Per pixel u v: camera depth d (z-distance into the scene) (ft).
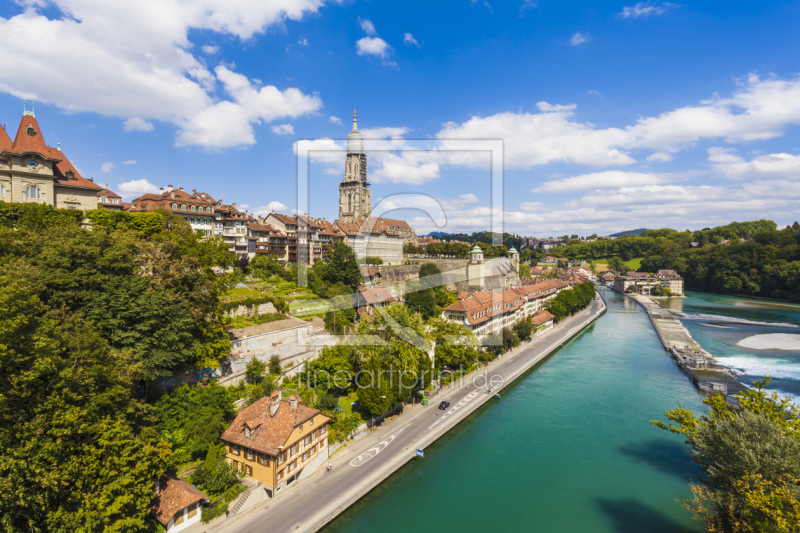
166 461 139.13
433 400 263.49
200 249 284.82
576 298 589.32
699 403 276.62
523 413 258.98
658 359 380.17
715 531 139.13
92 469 118.52
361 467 187.42
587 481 190.08
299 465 173.99
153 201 371.35
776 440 137.08
